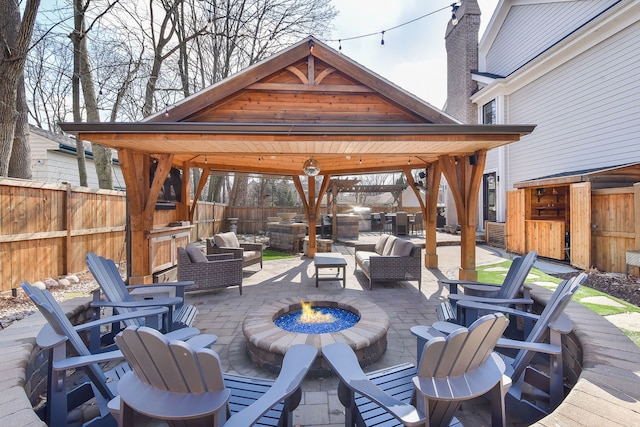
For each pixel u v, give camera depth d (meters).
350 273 7.14
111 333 3.30
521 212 8.77
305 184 30.52
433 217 7.65
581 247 6.65
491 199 11.85
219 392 1.38
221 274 5.26
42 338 1.93
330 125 4.02
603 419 1.36
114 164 13.76
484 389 1.48
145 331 1.30
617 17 6.99
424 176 9.05
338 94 5.17
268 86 5.02
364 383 1.64
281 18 12.99
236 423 1.32
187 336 2.33
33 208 4.97
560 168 8.91
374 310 3.66
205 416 1.35
